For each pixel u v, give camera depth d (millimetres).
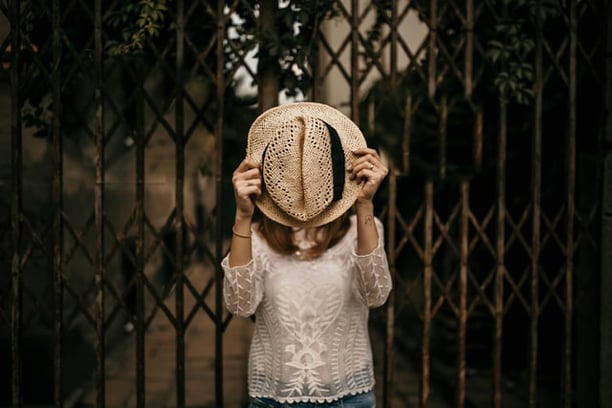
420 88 3488
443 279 6738
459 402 3078
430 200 3053
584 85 3348
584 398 3330
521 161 4480
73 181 6316
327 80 4324
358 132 2270
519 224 3102
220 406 2992
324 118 2268
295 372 2186
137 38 2898
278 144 2127
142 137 2969
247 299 2178
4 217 4738
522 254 4969
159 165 9492
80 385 6176
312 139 2105
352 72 2980
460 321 3082
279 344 2209
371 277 2186
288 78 2977
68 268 6027
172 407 5848
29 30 3143
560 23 3223
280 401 2189
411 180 5398
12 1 2949
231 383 6637
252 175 2164
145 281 2977
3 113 4633
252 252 2240
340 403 2215
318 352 2193
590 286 3240
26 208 4898
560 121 3828
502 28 3020
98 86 2930
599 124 3109
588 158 3322
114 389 6410
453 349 6496
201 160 4090
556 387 4766
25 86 2992
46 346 5223
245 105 3322
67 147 6109
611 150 3039
